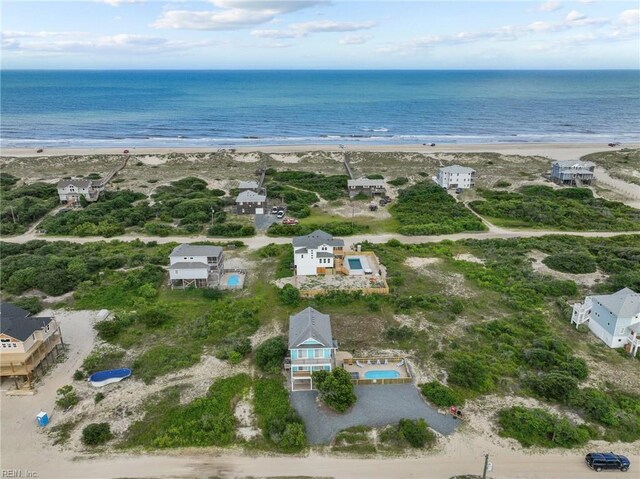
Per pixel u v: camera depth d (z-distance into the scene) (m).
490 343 51.28
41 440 37.91
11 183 113.62
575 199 103.38
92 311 58.34
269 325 55.12
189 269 63.41
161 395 43.16
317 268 67.56
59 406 41.72
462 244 80.06
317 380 42.28
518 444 37.44
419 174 124.06
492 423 39.62
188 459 35.94
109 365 47.84
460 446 37.25
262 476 34.31
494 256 74.38
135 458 36.06
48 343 47.72
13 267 66.88
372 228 88.56
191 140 176.00
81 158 134.50
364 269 68.25
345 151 145.50
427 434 37.81
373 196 107.31
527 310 58.00
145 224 87.69
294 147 157.00
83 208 96.19
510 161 136.12
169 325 55.09
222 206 99.62
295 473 34.59
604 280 65.75
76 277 64.88
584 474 34.59
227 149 147.50
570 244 78.31
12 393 43.31
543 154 144.75
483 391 43.50
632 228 86.81
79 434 38.56
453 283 65.81
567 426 38.03
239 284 65.25
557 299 59.94
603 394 42.78
